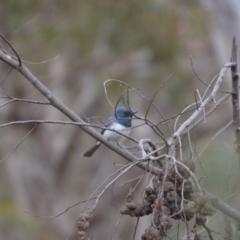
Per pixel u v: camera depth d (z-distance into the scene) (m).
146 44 14.93
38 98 16.06
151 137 14.44
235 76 5.24
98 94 15.95
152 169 4.59
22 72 5.73
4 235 12.61
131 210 4.17
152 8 14.55
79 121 5.95
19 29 14.56
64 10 14.57
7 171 15.62
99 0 14.48
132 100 14.85
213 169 5.09
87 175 17.27
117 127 8.59
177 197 4.17
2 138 15.73
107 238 13.71
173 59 15.07
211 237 4.05
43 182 16.50
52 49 14.93
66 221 15.94
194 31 14.79
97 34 14.76
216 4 10.16
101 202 15.20
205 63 15.10
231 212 4.48
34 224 13.06
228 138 5.89
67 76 15.80
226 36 10.12
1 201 13.61
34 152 16.70
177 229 4.38
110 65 15.33
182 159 4.36
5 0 14.24
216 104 5.42
